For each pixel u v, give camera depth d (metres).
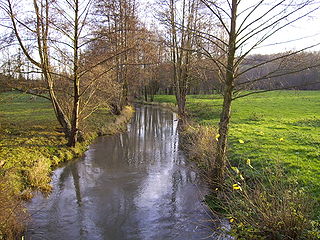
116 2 13.12
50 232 5.99
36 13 10.02
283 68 5.29
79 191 8.27
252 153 9.59
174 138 16.50
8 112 22.06
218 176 7.21
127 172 10.03
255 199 5.21
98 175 9.69
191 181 8.98
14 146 11.12
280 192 4.96
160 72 36.56
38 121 17.50
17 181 7.95
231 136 12.77
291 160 8.31
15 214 5.95
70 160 11.30
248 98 33.69
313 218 4.96
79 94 11.98
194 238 5.71
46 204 7.31
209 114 21.88
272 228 4.64
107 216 6.75
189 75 18.31
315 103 27.55
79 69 10.85
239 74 6.03
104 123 18.78
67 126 12.99
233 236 5.10
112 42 11.04
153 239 5.75
